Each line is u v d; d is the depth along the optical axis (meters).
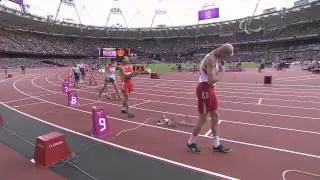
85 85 18.02
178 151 5.09
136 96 12.41
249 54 65.62
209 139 5.75
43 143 4.45
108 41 83.44
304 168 4.34
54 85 18.44
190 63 60.41
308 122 7.13
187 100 11.10
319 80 18.91
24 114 8.41
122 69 8.05
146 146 5.37
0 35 57.38
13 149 5.24
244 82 18.62
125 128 6.68
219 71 4.78
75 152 5.06
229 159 4.70
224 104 10.05
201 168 4.35
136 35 83.75
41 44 65.62
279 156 4.82
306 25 61.06
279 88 14.76
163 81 20.91
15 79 25.02
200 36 80.12
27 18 57.25
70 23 68.38
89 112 8.70
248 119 7.55
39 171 4.30
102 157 4.82
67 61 67.19
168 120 7.07
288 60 54.88
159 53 78.75
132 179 4.00
